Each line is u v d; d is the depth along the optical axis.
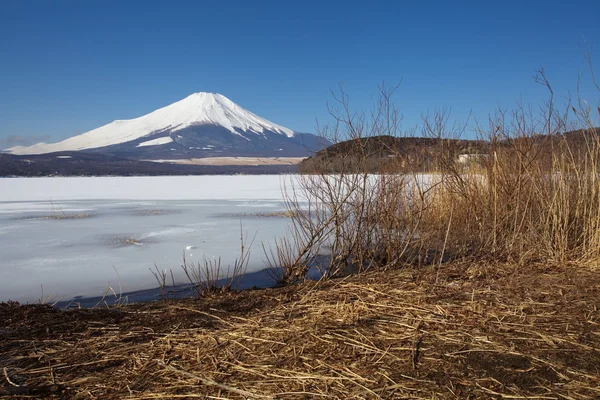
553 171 6.23
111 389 2.65
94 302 5.63
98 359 3.10
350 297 4.30
